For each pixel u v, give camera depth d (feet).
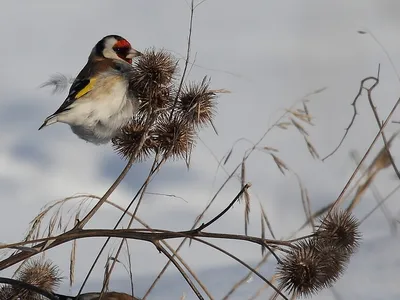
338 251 27.12
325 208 29.04
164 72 31.01
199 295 26.71
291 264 26.81
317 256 26.89
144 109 31.68
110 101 32.01
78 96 32.24
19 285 27.53
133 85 31.76
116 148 32.55
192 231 26.00
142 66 31.12
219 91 31.24
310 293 27.50
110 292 29.04
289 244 26.43
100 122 32.40
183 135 30.63
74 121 32.55
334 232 27.22
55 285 29.68
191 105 30.68
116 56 34.06
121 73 32.53
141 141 28.63
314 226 28.50
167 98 31.14
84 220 27.58
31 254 27.91
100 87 32.14
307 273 26.61
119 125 32.14
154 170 29.43
